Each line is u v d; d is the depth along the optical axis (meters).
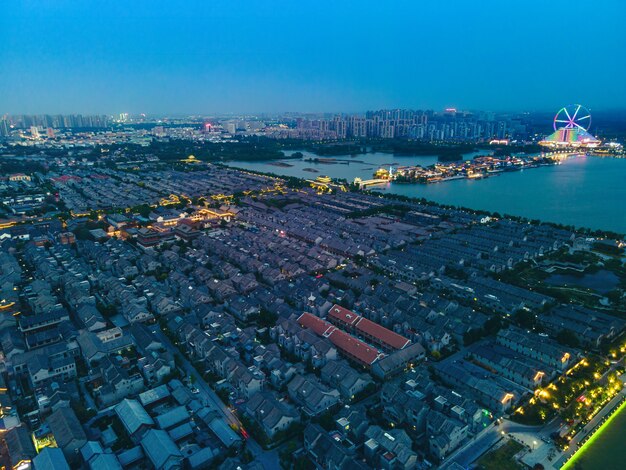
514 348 186.38
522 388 159.50
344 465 119.69
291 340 186.25
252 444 136.12
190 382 165.50
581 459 129.12
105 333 191.50
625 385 162.50
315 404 146.00
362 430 136.88
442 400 146.25
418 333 194.50
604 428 142.38
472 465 126.50
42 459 120.88
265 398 146.50
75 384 160.88
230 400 153.88
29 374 168.62
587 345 189.00
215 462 126.19
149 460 125.12
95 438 135.25
